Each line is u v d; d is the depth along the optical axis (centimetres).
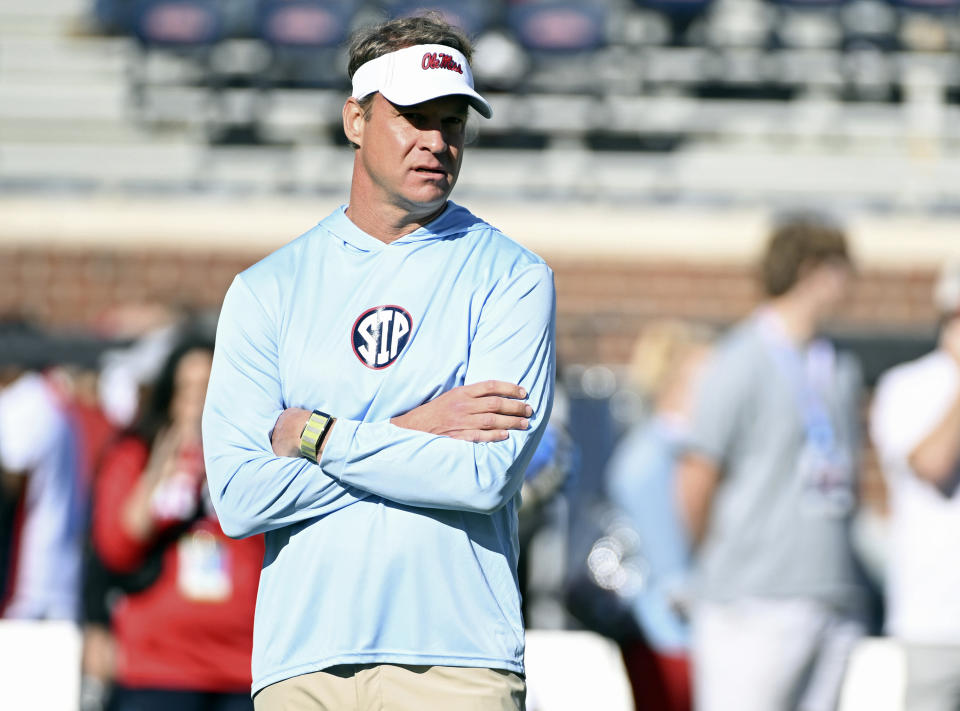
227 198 3816
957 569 1659
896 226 3675
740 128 4356
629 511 1838
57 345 2519
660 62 4328
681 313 3616
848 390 1720
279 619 906
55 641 2169
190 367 1675
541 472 1553
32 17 4581
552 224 3669
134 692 1642
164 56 4359
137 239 3634
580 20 4150
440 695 875
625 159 4194
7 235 3600
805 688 1659
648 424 1952
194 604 1636
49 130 4347
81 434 2525
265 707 909
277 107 4272
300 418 907
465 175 4147
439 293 927
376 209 946
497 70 4141
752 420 1653
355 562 887
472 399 884
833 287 1697
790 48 4381
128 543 1639
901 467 1689
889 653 2038
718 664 1652
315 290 945
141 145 4303
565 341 3228
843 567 1661
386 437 876
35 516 2338
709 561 1675
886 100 4469
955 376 1672
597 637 2053
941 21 4456
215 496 930
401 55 918
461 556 893
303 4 4225
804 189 4200
